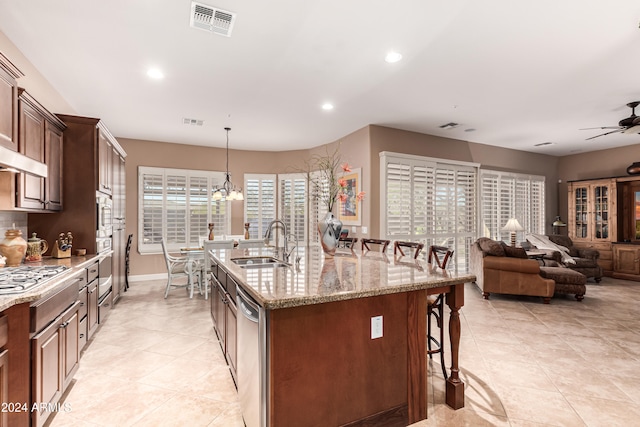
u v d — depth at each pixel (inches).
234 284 85.0
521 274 181.2
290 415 61.5
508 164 273.3
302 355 62.7
